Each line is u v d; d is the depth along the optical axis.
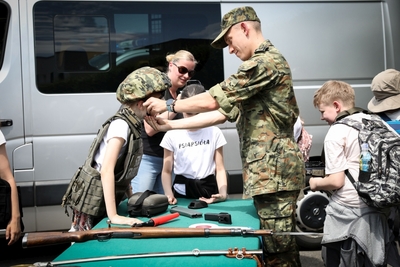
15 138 4.43
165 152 3.29
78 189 2.67
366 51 4.95
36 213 4.47
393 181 2.46
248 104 2.70
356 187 2.54
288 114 2.67
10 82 4.44
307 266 4.28
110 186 2.54
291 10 4.82
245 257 1.99
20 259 4.82
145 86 2.60
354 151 2.61
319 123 4.84
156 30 4.72
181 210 2.79
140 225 2.44
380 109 3.68
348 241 2.61
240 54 2.82
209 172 3.25
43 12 4.55
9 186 3.01
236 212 2.86
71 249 2.15
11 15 4.49
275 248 2.69
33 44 4.52
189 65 3.77
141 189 3.65
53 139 4.49
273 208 2.68
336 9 4.90
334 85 2.79
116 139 2.59
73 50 4.58
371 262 2.54
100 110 4.58
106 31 4.64
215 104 2.62
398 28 5.02
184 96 3.07
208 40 4.77
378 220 2.58
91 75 4.60
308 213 4.40
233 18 2.78
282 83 2.63
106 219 2.60
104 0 4.64
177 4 4.74
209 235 2.26
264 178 2.65
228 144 4.70
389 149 2.50
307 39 4.84
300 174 2.72
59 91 4.54
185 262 1.96
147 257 2.01
